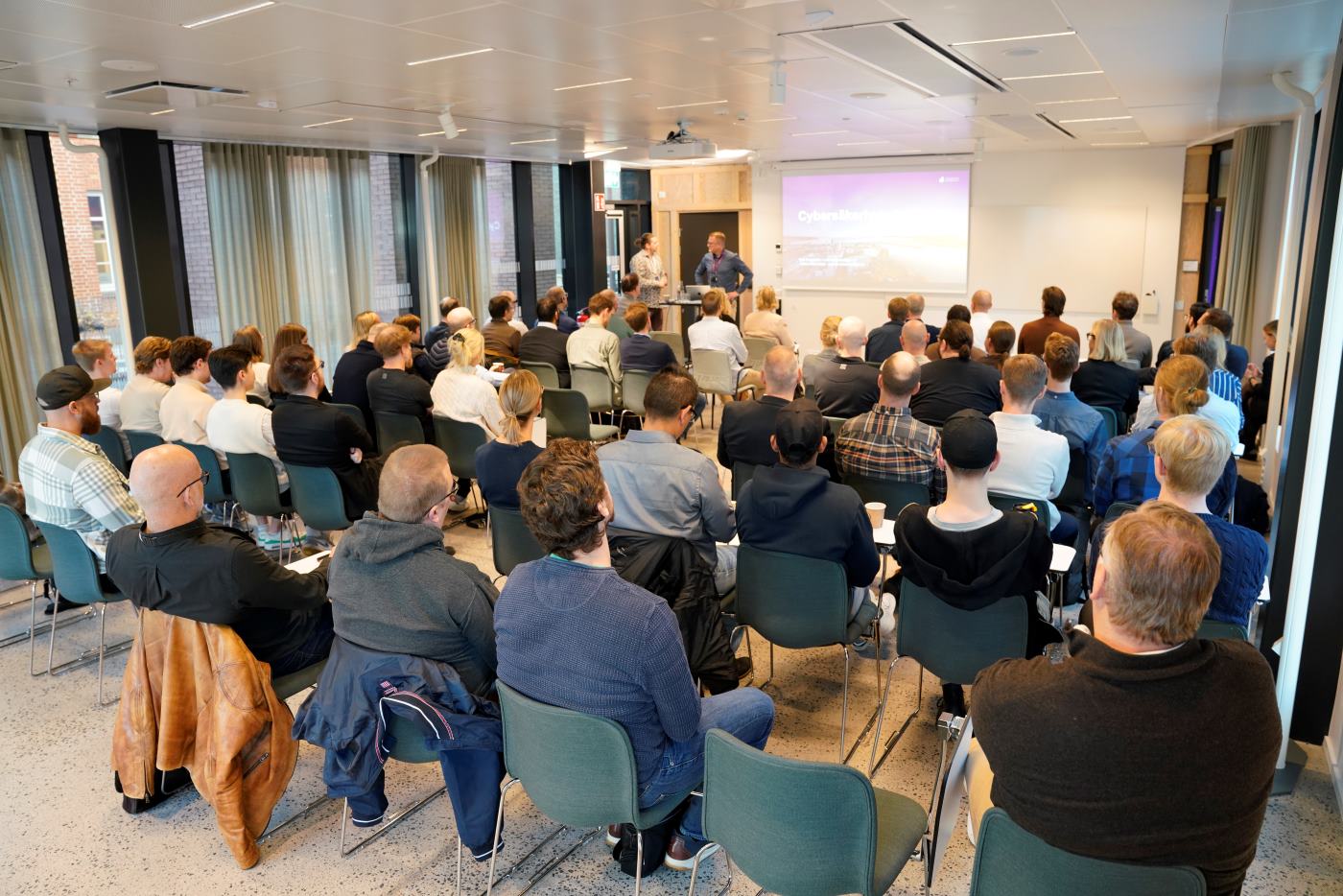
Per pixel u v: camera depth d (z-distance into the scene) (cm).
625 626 197
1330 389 261
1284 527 294
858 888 183
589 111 719
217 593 253
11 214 683
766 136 920
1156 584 139
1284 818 274
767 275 1275
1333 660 291
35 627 407
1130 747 139
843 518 284
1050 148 1059
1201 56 498
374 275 1021
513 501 354
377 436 541
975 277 1149
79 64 462
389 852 271
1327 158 263
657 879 255
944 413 456
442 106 673
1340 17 382
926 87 614
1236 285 900
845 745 318
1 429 683
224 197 848
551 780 211
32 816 289
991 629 261
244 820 263
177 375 473
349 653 237
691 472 302
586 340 691
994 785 160
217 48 438
